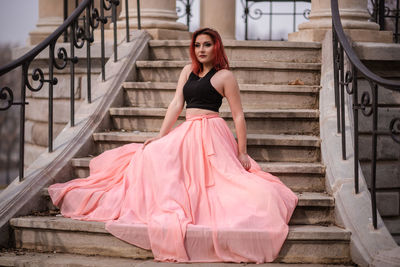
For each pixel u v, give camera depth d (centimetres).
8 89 376
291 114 460
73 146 428
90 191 370
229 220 341
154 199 351
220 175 366
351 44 514
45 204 390
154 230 328
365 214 348
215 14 865
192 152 372
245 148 392
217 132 384
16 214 369
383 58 518
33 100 689
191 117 395
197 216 346
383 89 522
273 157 434
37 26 838
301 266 328
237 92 395
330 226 362
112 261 330
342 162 396
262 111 461
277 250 330
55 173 402
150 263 324
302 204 366
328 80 492
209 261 328
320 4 591
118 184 380
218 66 400
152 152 367
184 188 352
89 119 457
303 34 591
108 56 561
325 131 433
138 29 600
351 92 370
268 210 340
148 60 571
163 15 618
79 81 598
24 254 346
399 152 515
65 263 325
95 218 356
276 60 554
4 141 2322
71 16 440
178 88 415
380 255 314
